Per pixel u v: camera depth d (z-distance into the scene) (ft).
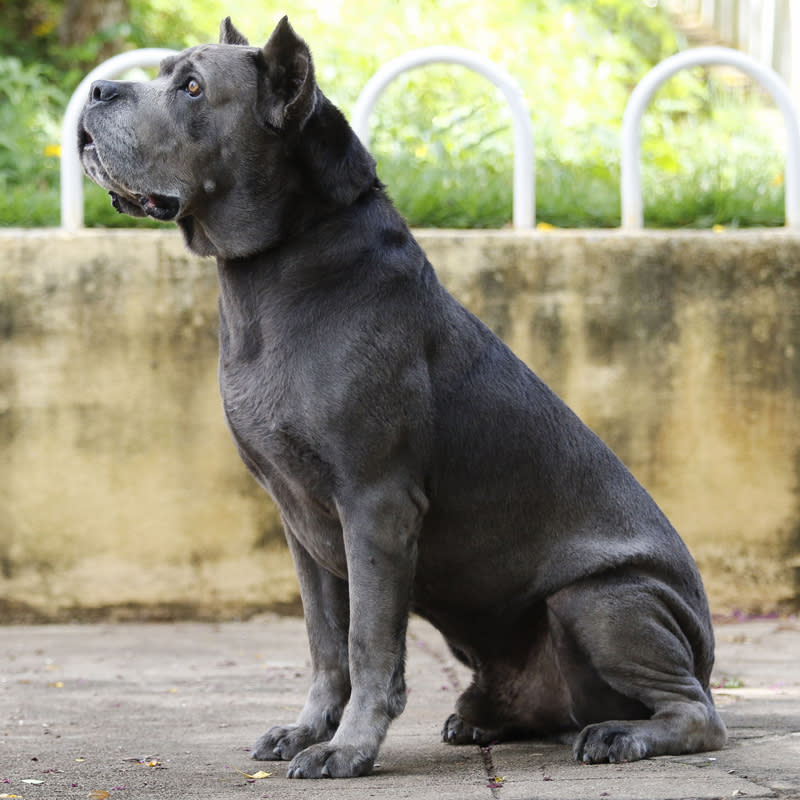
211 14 64.44
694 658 21.36
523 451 20.80
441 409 20.44
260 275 20.34
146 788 18.29
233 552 36.94
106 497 36.70
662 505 37.29
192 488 36.76
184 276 36.55
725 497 37.37
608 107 62.18
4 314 36.35
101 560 36.70
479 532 20.77
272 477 20.75
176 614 36.86
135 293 36.50
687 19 74.49
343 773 18.89
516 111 37.91
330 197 20.31
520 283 36.96
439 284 21.33
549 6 69.21
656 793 16.85
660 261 37.14
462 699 21.89
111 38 57.52
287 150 20.20
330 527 20.59
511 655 21.65
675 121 65.05
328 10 65.67
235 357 20.51
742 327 37.32
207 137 20.07
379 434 19.63
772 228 40.11
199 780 18.84
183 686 27.96
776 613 37.40
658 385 37.19
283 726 21.01
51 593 36.70
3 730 23.26
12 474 36.50
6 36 59.67
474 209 39.88
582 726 21.17
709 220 40.45
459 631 21.81
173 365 36.63
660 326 37.19
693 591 21.49
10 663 30.94
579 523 20.95
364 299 19.92
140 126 20.08
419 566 20.99
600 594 20.36
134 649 32.73
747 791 16.87
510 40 65.26
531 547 20.88
